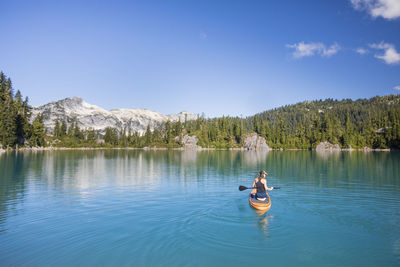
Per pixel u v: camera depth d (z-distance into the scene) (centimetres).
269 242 979
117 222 1216
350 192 1925
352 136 15425
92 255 868
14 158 5788
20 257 855
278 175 2969
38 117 15312
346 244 966
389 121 16475
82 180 2581
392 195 1811
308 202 1608
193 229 1115
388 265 805
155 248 923
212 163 4859
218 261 823
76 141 17175
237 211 1398
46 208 1482
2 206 1532
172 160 5791
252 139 17288
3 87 10669
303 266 796
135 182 2436
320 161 5391
